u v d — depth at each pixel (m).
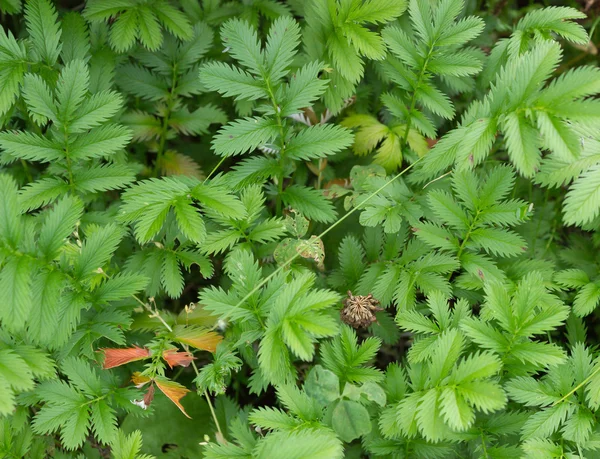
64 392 0.55
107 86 0.63
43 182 0.58
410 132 0.65
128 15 0.62
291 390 0.53
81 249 0.54
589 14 0.74
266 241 0.62
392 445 0.55
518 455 0.54
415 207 0.60
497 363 0.52
